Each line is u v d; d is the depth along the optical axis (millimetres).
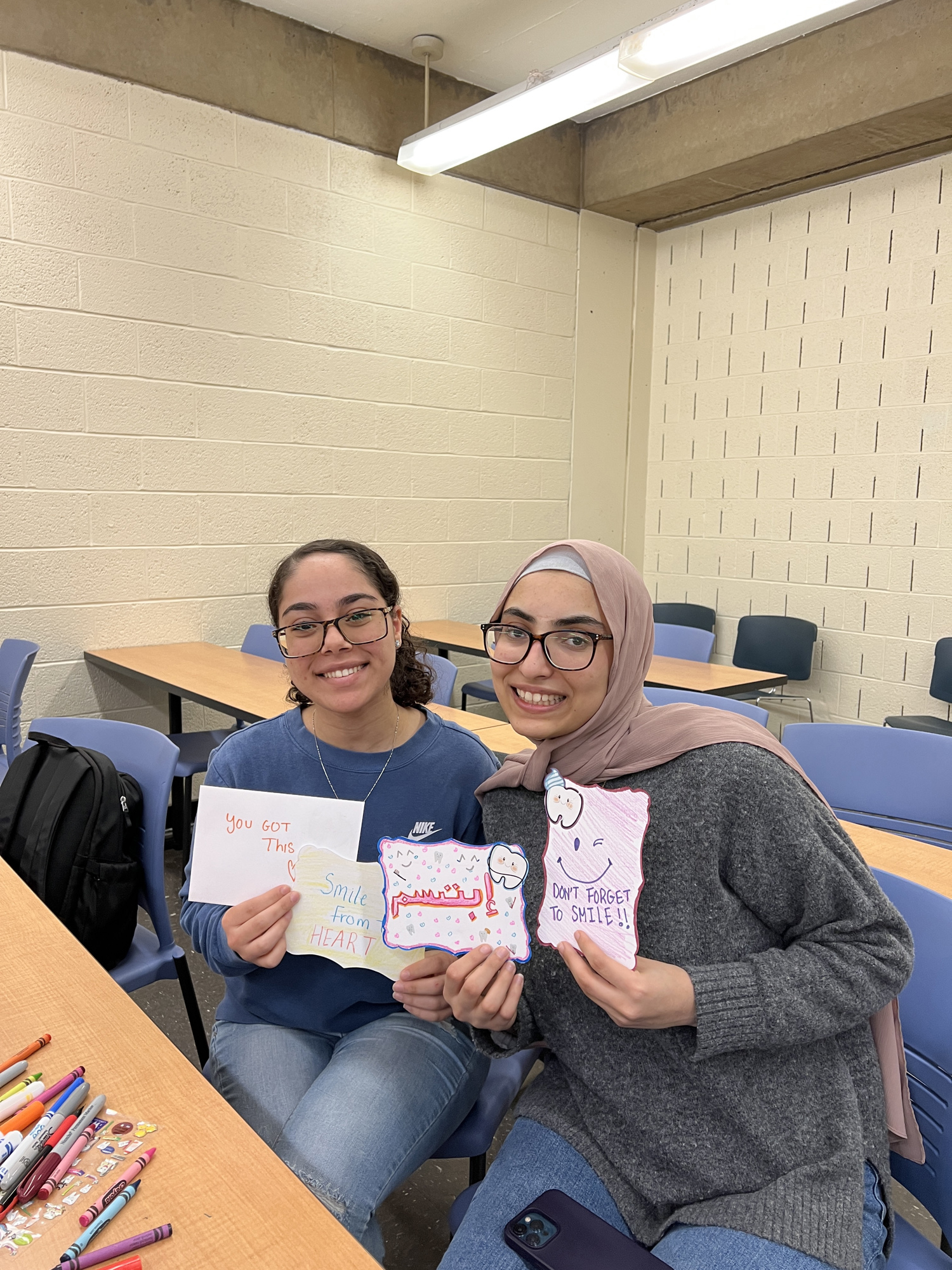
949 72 3254
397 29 3713
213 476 3674
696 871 931
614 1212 938
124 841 1622
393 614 1246
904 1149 975
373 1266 636
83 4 3146
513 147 4375
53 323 3232
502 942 918
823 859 904
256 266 3676
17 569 3268
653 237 5043
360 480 4098
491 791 1127
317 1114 1067
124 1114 788
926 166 3891
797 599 4535
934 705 4047
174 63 3365
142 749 1750
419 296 4168
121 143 3295
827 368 4324
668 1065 936
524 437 4652
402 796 1232
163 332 3479
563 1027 1002
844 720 4383
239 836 1061
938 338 3914
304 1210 687
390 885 946
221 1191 703
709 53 2863
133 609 3543
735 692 2938
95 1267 623
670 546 5148
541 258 4578
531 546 4770
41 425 3252
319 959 1213
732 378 4738
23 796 1653
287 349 3805
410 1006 1006
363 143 3889
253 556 3826
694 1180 922
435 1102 1124
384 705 1241
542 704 1018
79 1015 938
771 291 4527
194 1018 1702
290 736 1271
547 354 4680
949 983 1001
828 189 4246
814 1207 853
